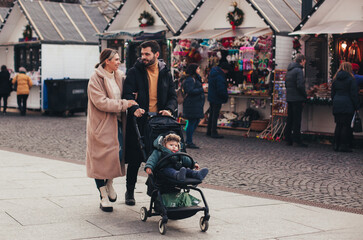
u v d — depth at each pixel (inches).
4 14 1021.8
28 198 273.9
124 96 258.1
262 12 601.6
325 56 568.4
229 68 579.2
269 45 590.6
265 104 611.8
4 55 997.8
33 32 911.0
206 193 302.8
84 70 918.4
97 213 249.1
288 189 326.6
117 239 209.2
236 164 415.5
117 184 319.0
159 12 721.6
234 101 639.1
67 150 476.4
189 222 239.6
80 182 319.0
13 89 887.7
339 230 231.3
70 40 898.1
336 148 494.9
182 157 226.8
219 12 663.1
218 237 216.7
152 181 225.8
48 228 220.7
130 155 261.1
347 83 483.2
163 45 737.6
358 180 356.5
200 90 499.8
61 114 861.8
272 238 216.7
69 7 959.0
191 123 503.5
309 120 579.2
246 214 255.8
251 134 606.9
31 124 710.5
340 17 554.6
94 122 253.4
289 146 525.3
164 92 262.2
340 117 487.8
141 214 239.3
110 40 830.5
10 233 211.8
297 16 641.0
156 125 237.8
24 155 427.5
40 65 877.2
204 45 644.7
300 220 247.4
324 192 319.6
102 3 1026.7
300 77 515.2
